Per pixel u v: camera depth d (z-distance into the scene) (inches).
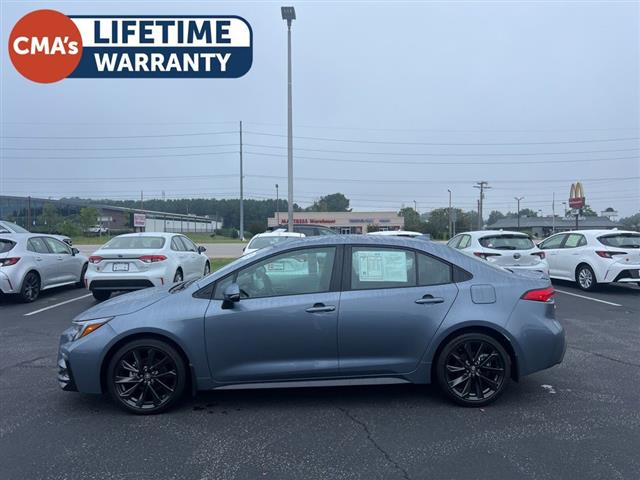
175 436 159.3
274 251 184.4
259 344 175.9
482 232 471.8
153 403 176.7
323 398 192.5
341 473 136.1
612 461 141.3
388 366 179.3
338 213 3221.0
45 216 2369.6
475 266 188.5
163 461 143.0
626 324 326.0
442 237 2851.9
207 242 2091.5
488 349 181.6
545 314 185.9
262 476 134.8
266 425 167.6
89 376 173.5
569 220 3191.4
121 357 174.7
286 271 182.7
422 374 180.7
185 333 173.9
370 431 162.2
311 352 177.6
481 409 180.1
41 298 446.3
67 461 143.0
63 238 532.7
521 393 196.1
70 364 173.3
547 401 187.5
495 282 185.6
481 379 181.8
